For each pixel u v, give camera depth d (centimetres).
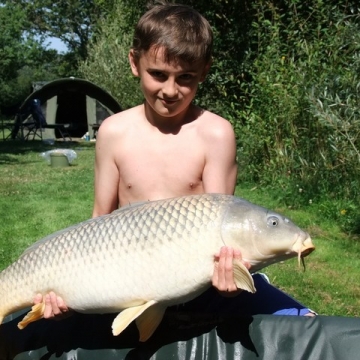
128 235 167
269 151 795
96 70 2072
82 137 2178
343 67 688
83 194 878
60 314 176
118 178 217
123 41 1781
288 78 757
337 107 616
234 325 188
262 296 210
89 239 171
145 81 200
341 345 180
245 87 913
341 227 591
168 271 163
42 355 197
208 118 211
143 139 212
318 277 450
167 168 208
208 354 186
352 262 488
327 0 793
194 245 161
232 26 913
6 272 182
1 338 204
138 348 190
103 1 1825
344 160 637
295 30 804
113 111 2028
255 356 183
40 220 694
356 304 399
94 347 193
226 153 207
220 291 161
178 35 191
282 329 185
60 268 172
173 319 191
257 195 755
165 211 167
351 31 684
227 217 162
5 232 629
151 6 223
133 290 165
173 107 200
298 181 709
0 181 1030
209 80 890
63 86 2062
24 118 2064
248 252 161
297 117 740
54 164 1262
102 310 172
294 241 163
